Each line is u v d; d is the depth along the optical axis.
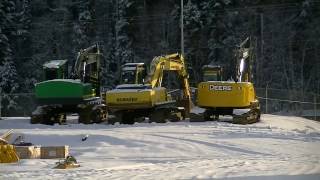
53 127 62.75
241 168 31.47
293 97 120.75
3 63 135.38
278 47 146.25
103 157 41.59
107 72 142.00
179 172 30.38
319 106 108.62
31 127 62.94
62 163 34.88
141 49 149.88
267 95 114.81
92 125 64.81
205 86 68.31
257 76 139.00
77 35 150.88
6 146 37.94
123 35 146.00
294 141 48.16
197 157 40.12
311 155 39.97
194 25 141.00
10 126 64.44
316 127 63.81
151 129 57.50
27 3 153.75
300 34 145.50
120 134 51.19
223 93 67.50
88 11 153.38
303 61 143.50
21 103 127.75
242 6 146.88
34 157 40.34
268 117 79.50
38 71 148.62
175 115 68.00
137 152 43.72
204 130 56.25
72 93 66.56
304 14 143.38
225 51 137.38
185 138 49.56
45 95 66.94
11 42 146.00
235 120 65.25
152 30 152.12
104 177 29.16
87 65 71.00
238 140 48.38
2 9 143.25
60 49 154.62
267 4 148.62
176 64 71.94
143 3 153.00
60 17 160.38
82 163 36.94
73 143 48.53
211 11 140.25
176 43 147.50
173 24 149.62
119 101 65.12
